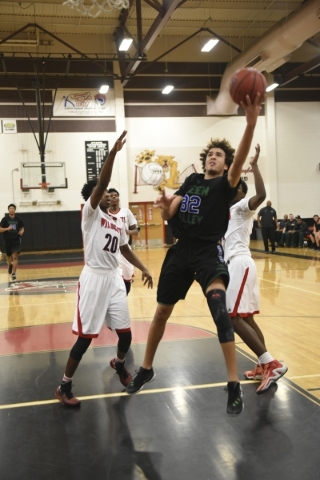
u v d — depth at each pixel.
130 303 7.92
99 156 19.78
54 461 2.80
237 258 3.87
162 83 20.30
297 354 4.78
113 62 19.69
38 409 3.58
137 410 3.49
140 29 14.78
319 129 21.39
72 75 19.17
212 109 20.47
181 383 4.02
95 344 5.37
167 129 20.44
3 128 19.09
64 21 17.62
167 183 20.56
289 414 3.32
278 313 6.81
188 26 18.66
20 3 15.88
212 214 2.79
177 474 2.60
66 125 19.53
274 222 15.84
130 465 2.72
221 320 2.63
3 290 9.87
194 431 3.12
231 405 2.54
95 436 3.10
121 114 19.84
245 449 2.85
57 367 4.59
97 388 3.97
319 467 2.62
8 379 4.30
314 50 20.42
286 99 21.11
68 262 15.14
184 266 2.87
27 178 19.05
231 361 2.60
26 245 19.44
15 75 18.02
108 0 13.95
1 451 2.94
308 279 9.91
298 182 21.34
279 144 21.19
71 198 19.66
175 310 7.23
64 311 7.52
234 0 16.38
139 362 4.64
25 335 5.98
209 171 2.97
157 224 20.75
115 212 6.08
